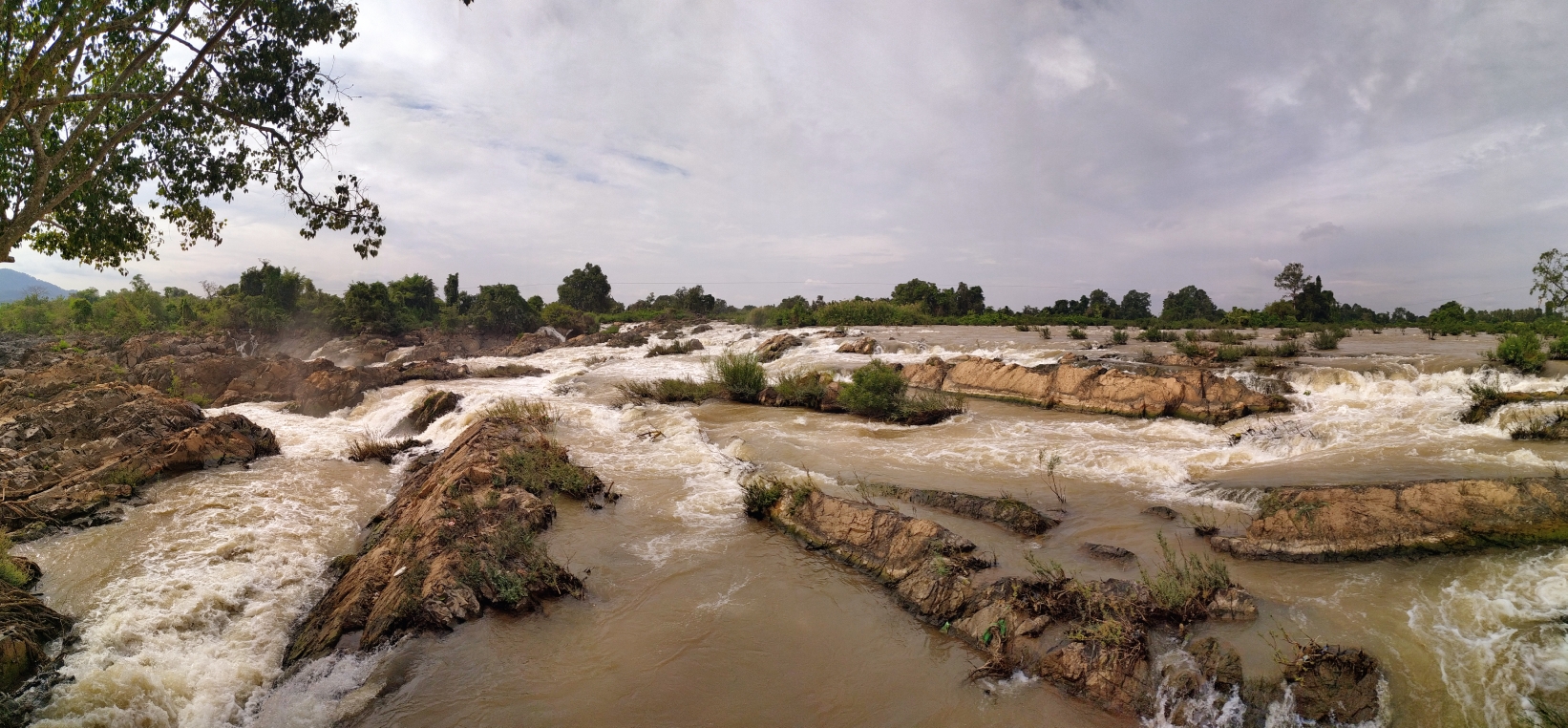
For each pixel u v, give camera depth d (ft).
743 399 70.13
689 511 35.27
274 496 41.19
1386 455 35.27
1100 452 41.55
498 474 36.14
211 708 20.47
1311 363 58.13
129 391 56.59
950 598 23.67
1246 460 38.29
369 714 19.66
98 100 26.11
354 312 163.84
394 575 26.09
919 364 74.64
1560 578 20.58
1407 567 23.02
